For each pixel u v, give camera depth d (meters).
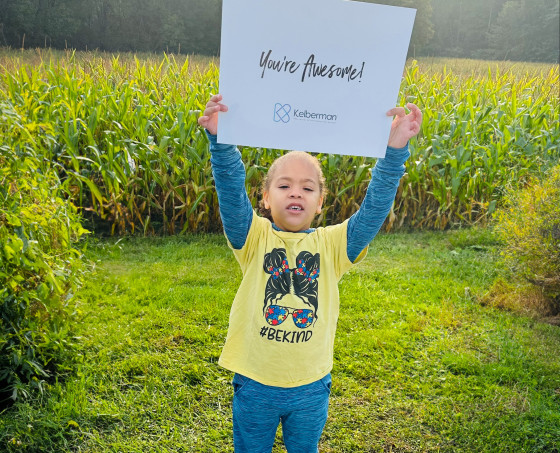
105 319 3.84
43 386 2.96
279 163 1.88
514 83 9.16
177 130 5.96
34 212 2.90
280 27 1.57
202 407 2.95
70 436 2.67
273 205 1.87
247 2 1.54
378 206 1.83
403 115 1.68
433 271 5.02
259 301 1.83
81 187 5.43
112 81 8.35
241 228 1.85
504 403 3.06
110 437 2.68
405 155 1.77
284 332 1.80
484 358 3.57
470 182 6.08
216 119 1.68
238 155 1.79
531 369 3.43
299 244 1.87
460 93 8.14
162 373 3.21
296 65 1.60
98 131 6.34
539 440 2.78
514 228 4.39
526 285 4.44
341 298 4.34
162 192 6.16
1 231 2.62
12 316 2.87
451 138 6.49
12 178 2.75
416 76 9.21
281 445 2.66
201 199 5.96
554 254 4.05
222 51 1.58
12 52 18.48
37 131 4.85
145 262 5.02
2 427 2.60
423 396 3.12
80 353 3.35
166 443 2.66
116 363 3.28
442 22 59.12
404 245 5.79
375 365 3.42
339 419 2.89
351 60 1.61
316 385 1.84
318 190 1.89
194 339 3.63
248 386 1.83
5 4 35.31
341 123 1.67
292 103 1.63
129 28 41.22
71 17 38.38
